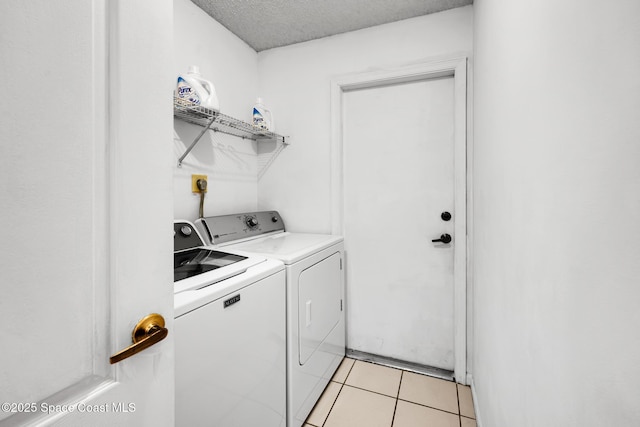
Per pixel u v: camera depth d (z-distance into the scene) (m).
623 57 0.35
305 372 1.48
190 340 0.84
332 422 1.49
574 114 0.47
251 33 2.02
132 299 0.50
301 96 2.16
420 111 1.94
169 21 0.57
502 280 0.93
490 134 1.14
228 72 1.97
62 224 0.41
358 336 2.14
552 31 0.55
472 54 1.72
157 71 0.54
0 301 0.35
